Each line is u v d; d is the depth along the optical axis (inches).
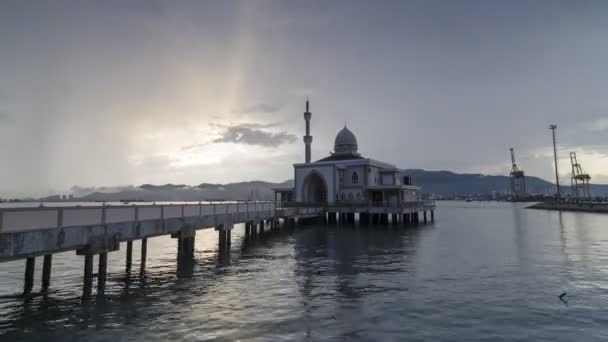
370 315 543.2
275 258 1044.5
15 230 505.0
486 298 630.5
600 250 1192.2
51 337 464.8
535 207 5585.6
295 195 2551.7
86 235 630.5
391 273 833.5
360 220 2370.8
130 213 748.0
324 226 2110.0
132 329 488.7
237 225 2805.1
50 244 559.8
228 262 983.0
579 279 770.8
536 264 943.0
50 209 562.9
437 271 855.1
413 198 2682.1
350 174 2456.9
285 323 510.0
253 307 580.1
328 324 506.6
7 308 581.6
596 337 465.4
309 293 663.1
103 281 684.1
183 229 941.8
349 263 962.1
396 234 1712.6
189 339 454.9
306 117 3029.0
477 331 484.1
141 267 900.0
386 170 2608.3
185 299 626.2
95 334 472.7
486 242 1418.6
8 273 842.2
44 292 675.4
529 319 528.1
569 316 541.0
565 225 2261.3
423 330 486.3
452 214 4350.4
